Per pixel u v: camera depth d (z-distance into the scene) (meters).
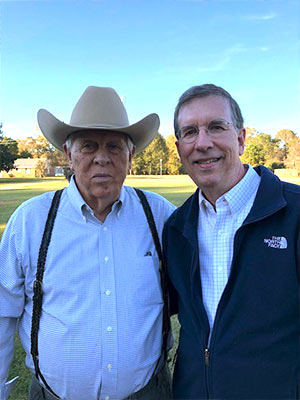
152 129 2.01
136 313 1.70
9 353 1.82
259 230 1.46
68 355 1.61
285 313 1.38
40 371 1.67
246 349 1.42
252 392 1.41
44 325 1.66
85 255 1.71
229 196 1.56
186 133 1.65
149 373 1.75
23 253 1.72
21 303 1.78
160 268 1.84
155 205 2.02
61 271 1.68
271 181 1.53
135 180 41.75
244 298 1.44
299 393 1.38
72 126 1.74
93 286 1.67
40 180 46.66
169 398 1.93
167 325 1.84
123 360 1.64
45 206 1.83
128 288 1.71
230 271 1.47
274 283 1.40
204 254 1.63
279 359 1.39
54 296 1.66
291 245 1.39
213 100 1.59
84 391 1.64
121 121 1.86
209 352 1.51
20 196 20.31
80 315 1.63
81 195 1.82
